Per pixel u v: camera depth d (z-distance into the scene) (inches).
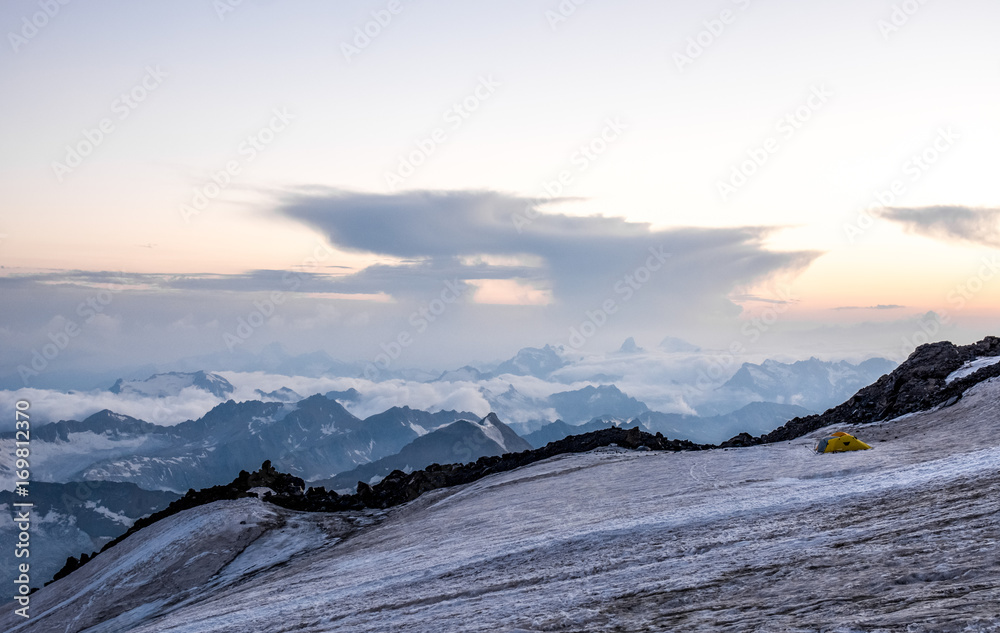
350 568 1508.4
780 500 1115.9
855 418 2581.2
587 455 2876.5
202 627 1090.1
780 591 609.0
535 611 704.4
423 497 2842.0
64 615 2191.2
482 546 1289.4
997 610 432.5
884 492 994.7
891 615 468.8
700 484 1612.9
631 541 1012.5
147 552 2519.7
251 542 2479.1
